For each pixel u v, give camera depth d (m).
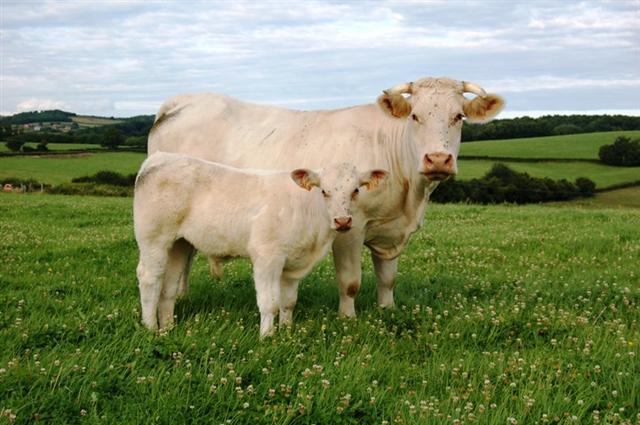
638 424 5.13
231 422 5.03
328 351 6.68
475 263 12.05
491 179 43.09
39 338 6.64
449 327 7.62
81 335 6.79
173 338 6.64
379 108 8.41
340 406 5.26
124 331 7.05
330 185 7.21
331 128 8.55
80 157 62.94
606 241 14.13
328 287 10.06
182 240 8.00
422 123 7.62
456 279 10.48
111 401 5.24
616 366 6.32
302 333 7.22
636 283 10.28
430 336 7.31
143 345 6.43
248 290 9.73
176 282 8.05
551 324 7.58
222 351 6.33
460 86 7.86
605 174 51.62
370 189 7.92
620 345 6.83
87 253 12.68
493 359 6.52
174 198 7.41
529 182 44.12
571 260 12.30
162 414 5.02
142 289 7.63
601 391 5.72
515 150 62.03
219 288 9.92
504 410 5.31
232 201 7.30
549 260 12.37
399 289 9.94
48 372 5.56
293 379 5.76
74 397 5.31
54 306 8.23
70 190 39.56
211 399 5.29
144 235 7.53
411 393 5.67
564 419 5.19
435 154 7.36
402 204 8.31
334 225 7.16
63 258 12.12
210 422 5.05
